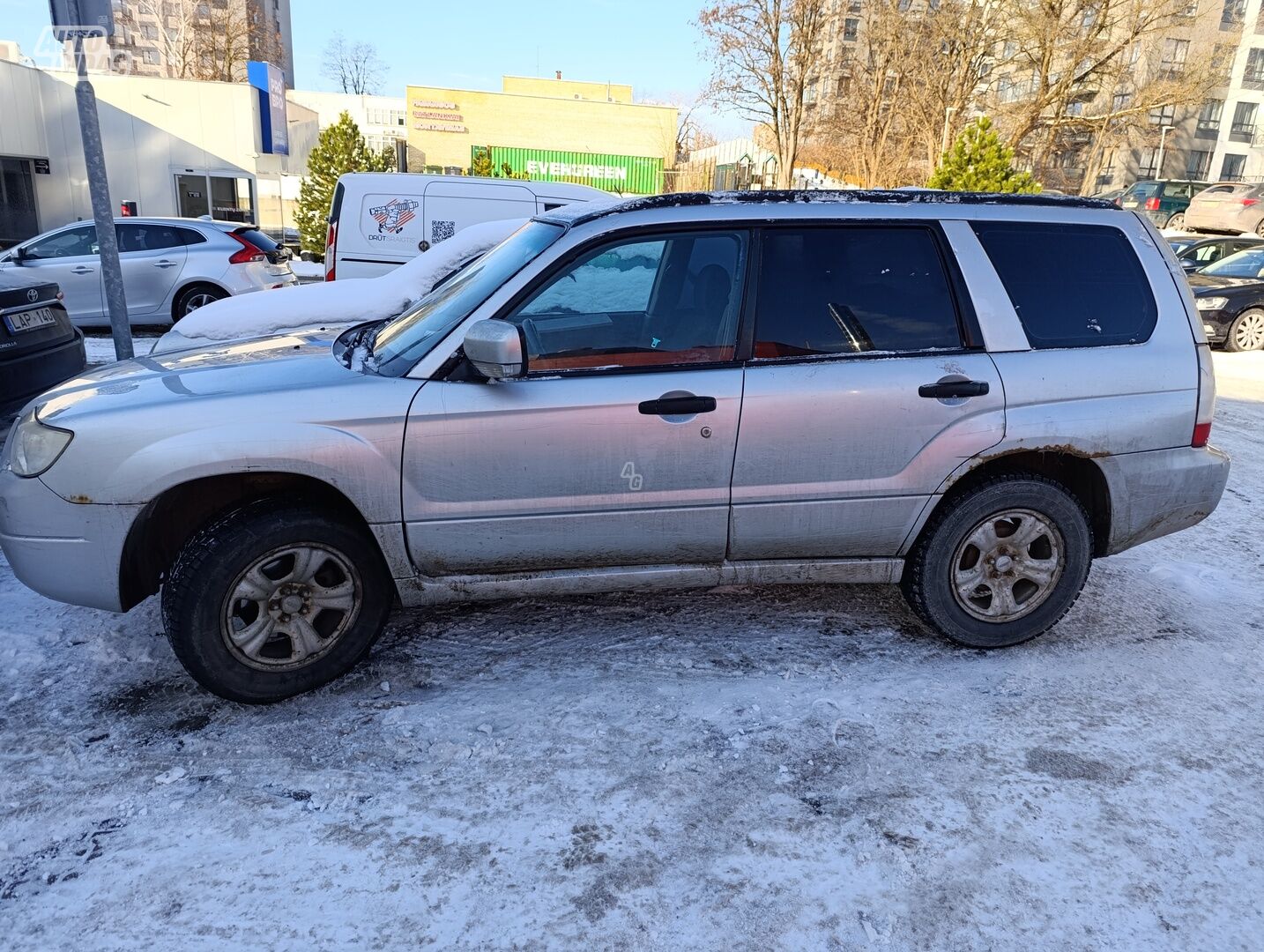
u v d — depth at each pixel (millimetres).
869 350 3348
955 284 3424
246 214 27953
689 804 2719
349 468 3035
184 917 2252
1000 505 3492
